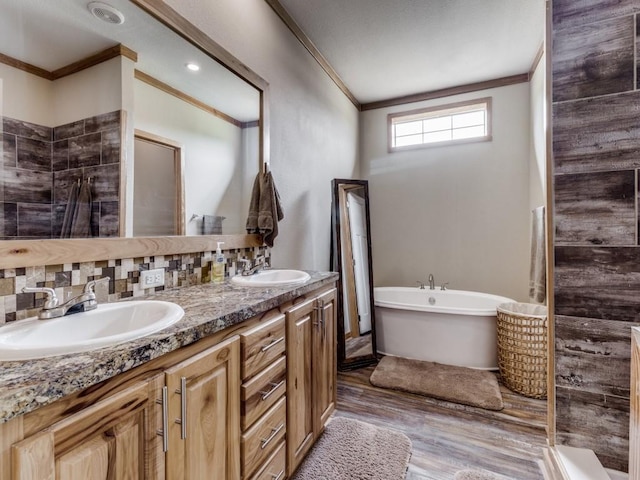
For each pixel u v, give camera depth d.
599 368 1.48
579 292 1.51
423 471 1.59
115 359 0.71
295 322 1.51
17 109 1.01
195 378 0.94
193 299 1.28
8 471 0.55
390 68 3.27
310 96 2.85
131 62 1.34
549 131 1.56
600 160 1.47
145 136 1.40
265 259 2.23
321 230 3.05
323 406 1.84
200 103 1.69
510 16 2.47
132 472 0.75
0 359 0.68
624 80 1.43
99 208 1.22
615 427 1.46
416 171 3.91
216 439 1.02
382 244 4.07
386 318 3.08
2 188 0.97
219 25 1.79
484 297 3.22
